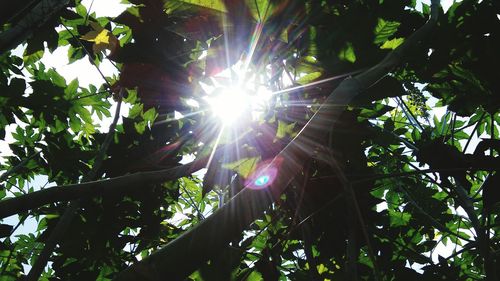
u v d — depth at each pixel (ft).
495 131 11.96
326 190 7.91
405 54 5.70
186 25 5.82
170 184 11.80
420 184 12.89
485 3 8.08
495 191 6.89
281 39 6.02
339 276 7.96
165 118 10.28
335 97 4.45
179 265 2.32
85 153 13.16
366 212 8.52
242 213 2.71
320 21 6.22
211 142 7.38
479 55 8.07
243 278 6.43
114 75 12.24
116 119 9.59
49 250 7.13
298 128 6.97
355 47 6.44
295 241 10.69
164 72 7.79
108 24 11.96
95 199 11.05
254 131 6.87
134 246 11.83
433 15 6.40
